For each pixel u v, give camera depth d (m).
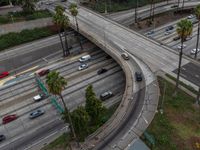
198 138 63.56
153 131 64.06
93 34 116.94
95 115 69.19
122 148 60.28
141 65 91.19
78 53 119.62
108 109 80.38
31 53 121.62
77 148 63.56
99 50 120.12
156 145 60.88
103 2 169.25
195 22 145.62
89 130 68.12
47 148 67.88
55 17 105.38
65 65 110.81
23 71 112.12
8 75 110.00
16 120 82.06
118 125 66.81
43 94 92.12
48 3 167.00
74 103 86.62
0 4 158.62
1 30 130.12
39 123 79.69
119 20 151.25
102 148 61.09
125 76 88.44
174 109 71.56
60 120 79.62
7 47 124.94
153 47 103.06
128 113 70.19
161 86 80.50
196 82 82.25
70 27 134.12
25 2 141.12
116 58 96.56
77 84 96.62
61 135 72.69
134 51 100.56
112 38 112.44
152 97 75.19
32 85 99.62
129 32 117.56
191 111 71.75
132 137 62.72
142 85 80.75
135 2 173.25
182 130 65.38
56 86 55.59
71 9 117.44
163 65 90.88
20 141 73.56
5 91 97.75
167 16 159.25
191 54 112.12
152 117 68.06
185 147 61.06
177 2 174.50
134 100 74.62
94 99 68.50
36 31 133.88
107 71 102.88
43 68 111.12
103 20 133.75
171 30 139.12
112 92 90.44
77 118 63.25
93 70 104.56
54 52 125.50
